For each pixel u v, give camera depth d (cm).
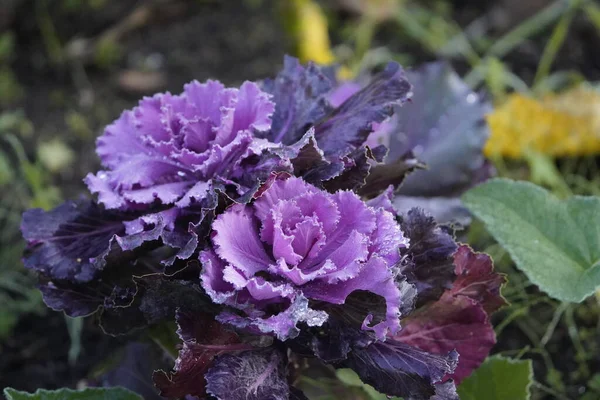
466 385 109
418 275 100
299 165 98
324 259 96
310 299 96
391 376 96
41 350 126
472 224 126
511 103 137
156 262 101
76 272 100
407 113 117
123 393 105
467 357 104
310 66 104
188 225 97
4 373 124
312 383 108
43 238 102
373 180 103
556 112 136
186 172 99
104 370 112
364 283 94
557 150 136
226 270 93
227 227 95
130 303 98
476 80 151
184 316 96
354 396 108
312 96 103
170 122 100
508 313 123
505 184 111
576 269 108
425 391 95
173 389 97
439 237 99
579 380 119
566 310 123
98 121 151
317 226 95
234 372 95
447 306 103
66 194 139
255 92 100
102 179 100
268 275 96
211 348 96
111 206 98
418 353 97
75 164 143
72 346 124
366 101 101
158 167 99
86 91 157
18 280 131
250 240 96
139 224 98
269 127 99
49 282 102
